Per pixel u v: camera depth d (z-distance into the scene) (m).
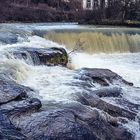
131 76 16.20
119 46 24.34
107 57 21.03
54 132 7.34
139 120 9.91
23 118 7.79
